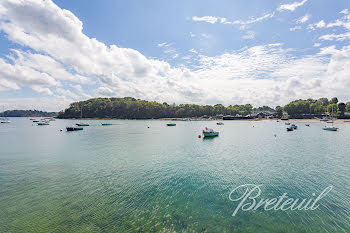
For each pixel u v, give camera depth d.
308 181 20.38
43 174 22.88
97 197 16.78
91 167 25.78
